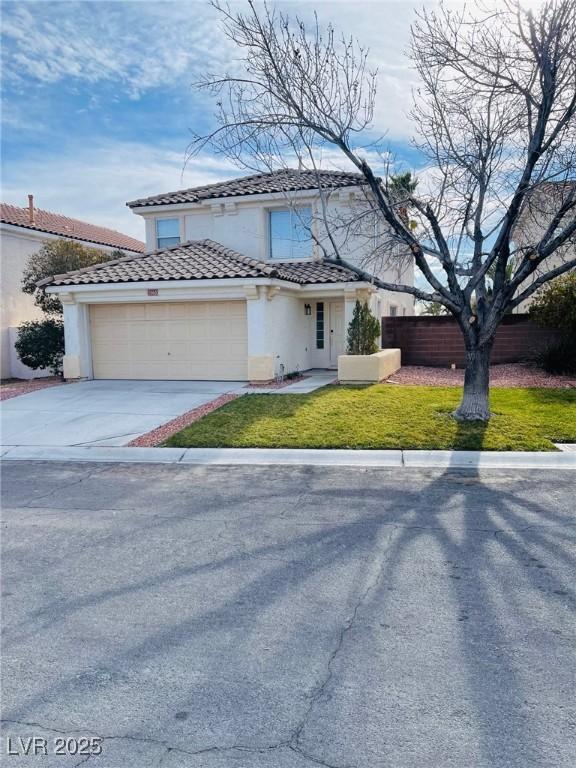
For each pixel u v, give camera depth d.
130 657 3.81
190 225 21.36
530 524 6.13
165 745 3.00
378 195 10.06
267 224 19.98
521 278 9.95
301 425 10.63
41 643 4.00
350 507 6.81
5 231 22.94
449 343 19.81
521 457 8.82
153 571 5.15
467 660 3.69
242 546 5.68
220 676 3.58
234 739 3.03
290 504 6.98
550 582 4.77
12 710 3.31
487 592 4.61
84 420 12.06
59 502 7.30
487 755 2.88
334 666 3.66
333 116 10.23
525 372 16.92
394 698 3.33
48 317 22.08
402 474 8.23
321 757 2.89
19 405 13.76
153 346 17.75
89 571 5.18
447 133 11.13
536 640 3.91
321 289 17.98
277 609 4.41
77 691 3.46
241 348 17.00
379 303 21.06
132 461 9.38
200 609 4.44
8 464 9.38
